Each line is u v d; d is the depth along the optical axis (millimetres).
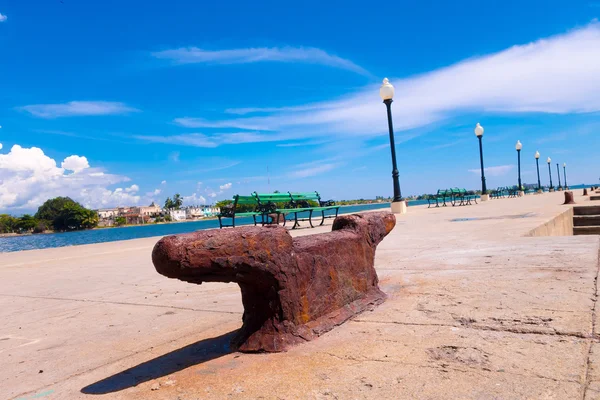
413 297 3941
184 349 3086
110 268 8023
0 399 2504
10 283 7066
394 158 18297
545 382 2084
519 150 40281
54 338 3715
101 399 2363
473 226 10141
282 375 2422
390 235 9594
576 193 39000
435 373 2283
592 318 2924
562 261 4957
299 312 2969
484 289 3986
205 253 2438
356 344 2811
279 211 12578
